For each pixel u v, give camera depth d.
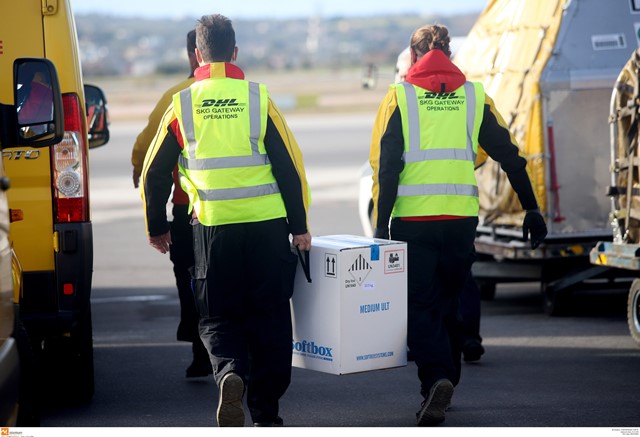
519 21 16.77
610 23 16.06
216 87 9.71
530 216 10.81
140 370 13.63
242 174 9.61
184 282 12.49
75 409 11.65
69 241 11.05
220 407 9.27
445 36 10.72
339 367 9.82
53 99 9.59
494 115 10.62
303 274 10.05
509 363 13.55
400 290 10.05
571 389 12.11
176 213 12.25
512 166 10.61
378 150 10.50
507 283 19.47
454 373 10.31
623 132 13.43
